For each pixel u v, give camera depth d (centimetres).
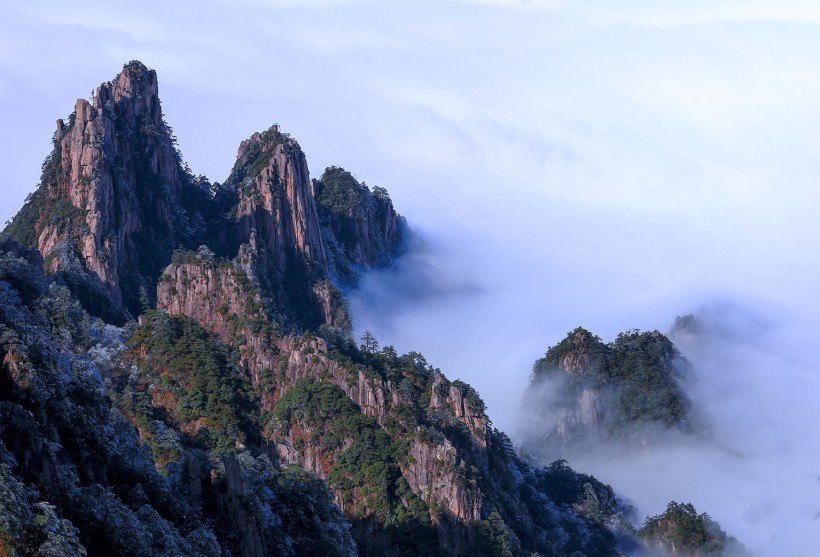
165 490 18325
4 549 14400
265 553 19425
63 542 14812
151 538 16700
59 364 18300
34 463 15912
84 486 16775
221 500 19262
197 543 17675
